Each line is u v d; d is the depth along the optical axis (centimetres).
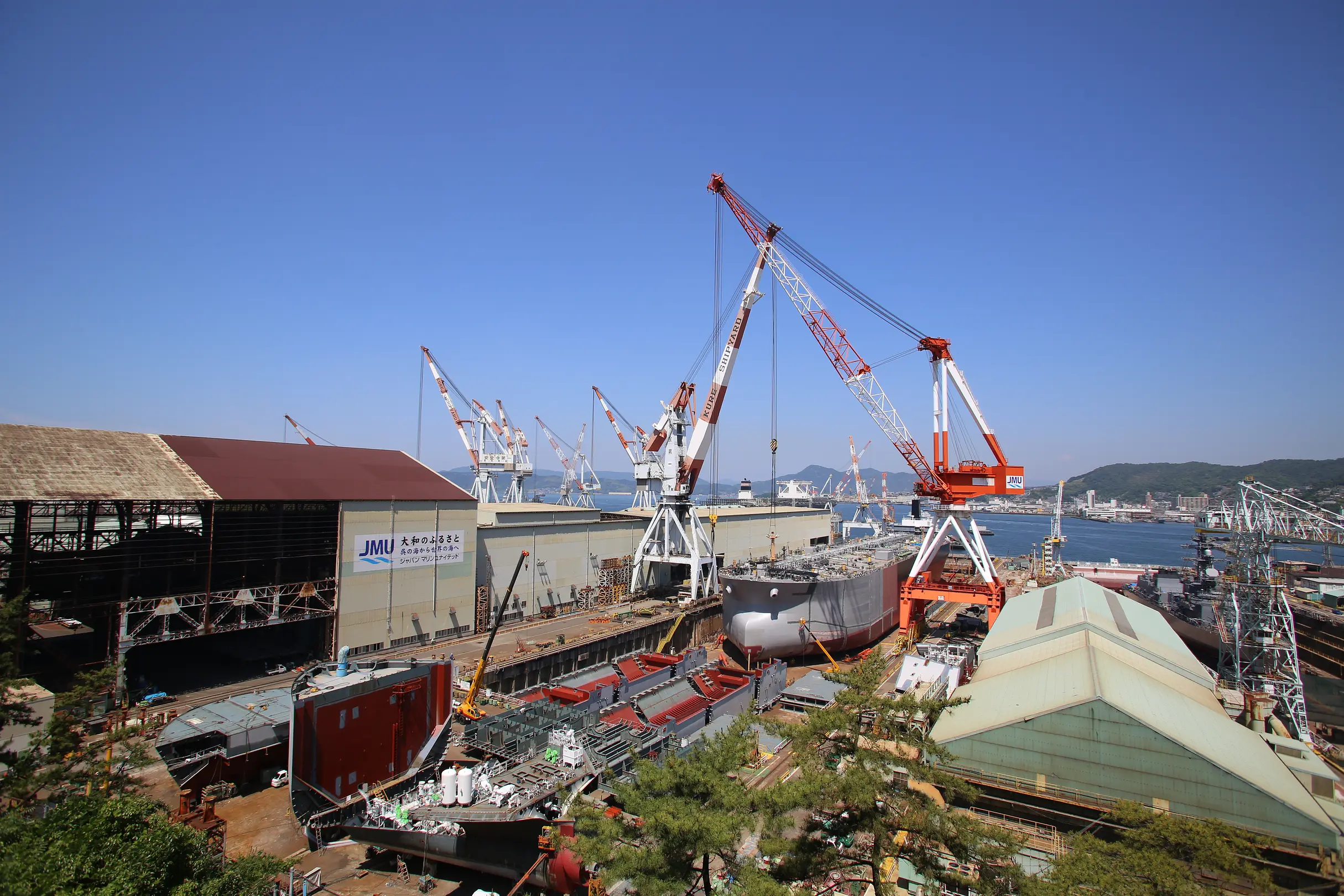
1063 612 5466
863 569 8700
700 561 9750
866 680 2386
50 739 2792
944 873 2181
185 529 6419
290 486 6109
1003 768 3434
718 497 18988
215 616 5953
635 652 7925
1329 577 8919
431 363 14475
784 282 8775
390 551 6669
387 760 3606
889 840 2150
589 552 9406
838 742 2336
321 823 3234
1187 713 3569
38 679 4978
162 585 6250
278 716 3975
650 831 2092
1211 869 2327
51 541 6328
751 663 7569
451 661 4078
